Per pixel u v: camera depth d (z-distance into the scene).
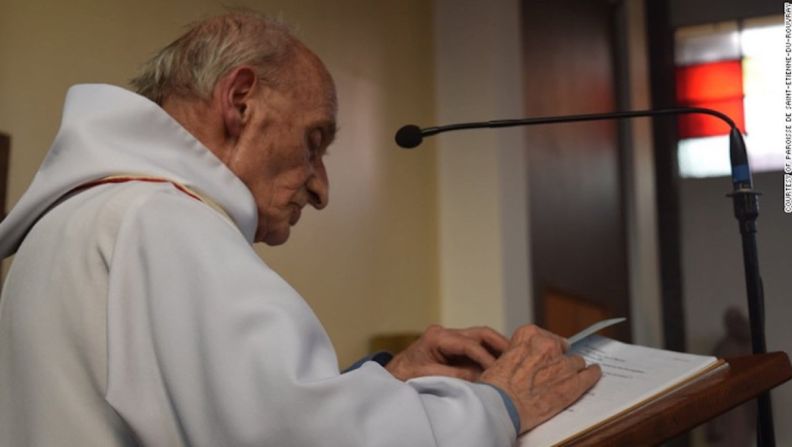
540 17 6.57
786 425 6.26
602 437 1.52
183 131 1.76
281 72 1.91
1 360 1.62
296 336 1.41
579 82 6.98
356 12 5.27
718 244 7.22
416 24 5.83
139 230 1.53
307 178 1.96
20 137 3.33
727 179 7.26
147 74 1.93
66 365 1.51
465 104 5.89
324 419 1.36
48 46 3.46
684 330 7.20
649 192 7.38
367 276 5.10
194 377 1.40
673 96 7.45
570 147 6.76
